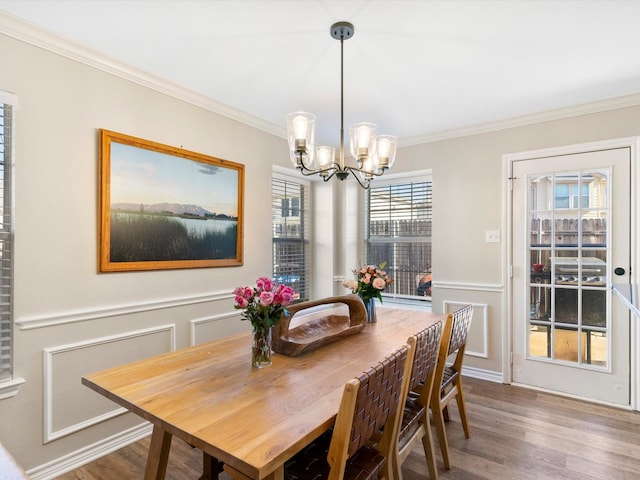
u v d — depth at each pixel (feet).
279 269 12.36
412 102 9.04
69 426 6.42
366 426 3.70
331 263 13.47
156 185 7.71
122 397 3.96
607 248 8.93
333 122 10.53
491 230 10.44
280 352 5.46
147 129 7.59
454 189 11.08
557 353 9.61
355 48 6.56
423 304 12.73
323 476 3.98
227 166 9.31
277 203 12.36
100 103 6.83
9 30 5.66
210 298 8.87
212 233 8.93
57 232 6.26
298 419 3.48
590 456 6.70
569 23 5.75
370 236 14.08
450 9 5.42
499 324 10.32
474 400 9.13
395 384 4.19
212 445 3.04
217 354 5.45
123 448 7.11
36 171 6.01
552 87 8.15
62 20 5.70
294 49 6.60
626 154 8.66
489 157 10.49
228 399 3.92
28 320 5.90
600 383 9.02
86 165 6.63
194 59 6.95
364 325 6.88
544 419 8.13
